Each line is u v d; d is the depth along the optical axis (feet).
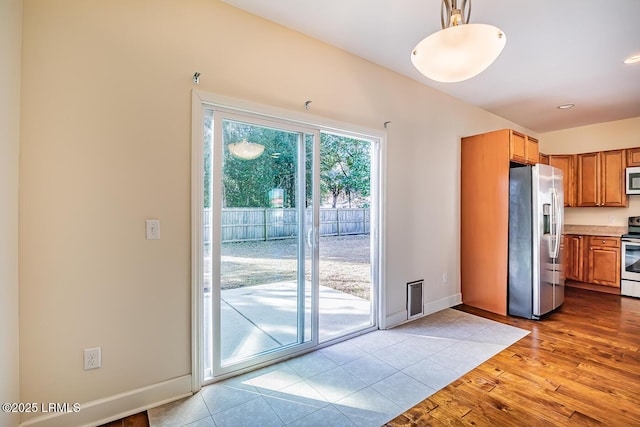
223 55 6.80
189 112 6.41
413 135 11.00
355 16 7.30
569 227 17.24
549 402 6.28
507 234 11.52
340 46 8.71
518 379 7.13
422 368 7.63
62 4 5.20
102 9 5.53
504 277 11.56
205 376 6.96
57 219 5.22
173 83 6.23
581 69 9.91
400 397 6.45
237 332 7.47
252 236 7.60
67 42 5.25
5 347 4.56
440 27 7.73
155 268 6.11
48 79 5.11
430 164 11.65
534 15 7.13
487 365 7.77
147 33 5.95
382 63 9.73
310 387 6.80
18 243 4.90
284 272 8.14
